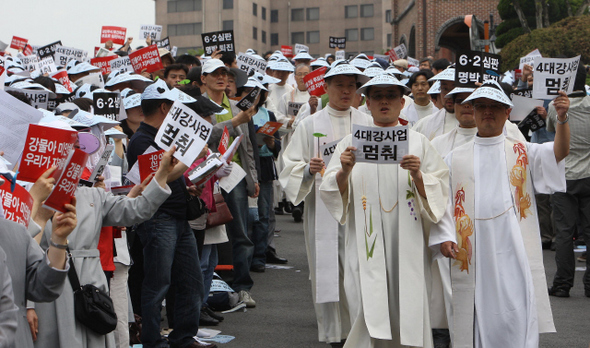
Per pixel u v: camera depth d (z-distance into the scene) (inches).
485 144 216.8
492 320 210.4
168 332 258.5
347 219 219.5
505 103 209.2
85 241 168.6
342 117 260.5
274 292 329.7
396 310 213.2
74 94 352.8
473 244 212.8
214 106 269.7
